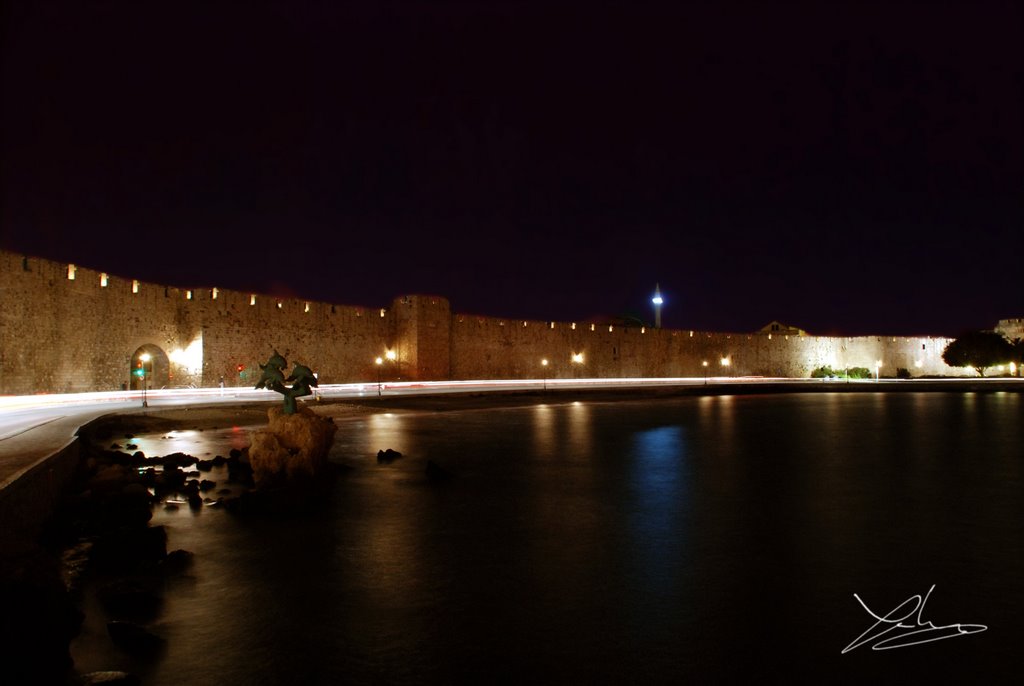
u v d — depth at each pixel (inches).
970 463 715.4
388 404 1343.5
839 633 274.7
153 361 1336.1
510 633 273.1
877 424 1144.8
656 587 326.0
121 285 1224.8
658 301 2908.5
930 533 425.7
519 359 2143.2
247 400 1181.1
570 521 456.4
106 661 244.8
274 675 236.8
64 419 706.8
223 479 573.0
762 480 612.7
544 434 961.5
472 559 369.4
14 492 325.7
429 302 1868.8
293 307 1581.0
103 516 425.7
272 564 358.3
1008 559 372.2
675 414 1337.4
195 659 247.6
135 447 705.0
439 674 238.8
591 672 241.1
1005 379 2610.7
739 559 370.9
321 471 527.8
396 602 305.0
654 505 506.6
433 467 609.6
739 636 271.4
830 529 435.8
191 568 350.3
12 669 220.5
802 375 2856.8
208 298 1406.3
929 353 2947.8
